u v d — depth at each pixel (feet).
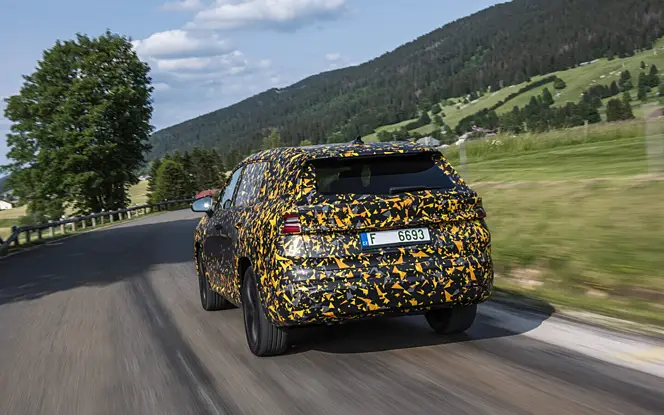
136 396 16.06
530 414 12.89
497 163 85.56
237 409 14.48
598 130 96.37
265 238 16.93
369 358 17.76
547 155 85.87
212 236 23.21
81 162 189.37
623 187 41.14
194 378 17.15
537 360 16.42
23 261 59.36
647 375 14.76
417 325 21.22
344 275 16.02
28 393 17.12
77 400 16.17
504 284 27.53
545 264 28.25
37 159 191.01
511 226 37.37
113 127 195.62
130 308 28.91
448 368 16.30
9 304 33.30
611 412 12.74
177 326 24.11
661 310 21.02
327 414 13.70
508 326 20.13
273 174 18.33
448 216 16.88
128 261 50.16
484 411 13.21
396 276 16.21
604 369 15.37
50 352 21.61
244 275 19.29
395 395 14.58
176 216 146.20
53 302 32.55
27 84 201.67
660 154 45.16
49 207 192.65
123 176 197.16
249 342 19.19
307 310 15.98
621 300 23.06
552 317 20.92
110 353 20.71
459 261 16.71
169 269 42.93
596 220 34.14
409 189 16.87
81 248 68.95
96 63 196.13
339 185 16.79
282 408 14.28
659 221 31.30
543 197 44.06
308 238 16.14
